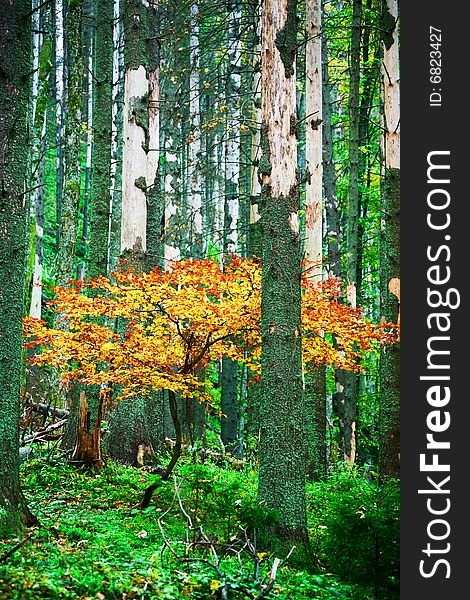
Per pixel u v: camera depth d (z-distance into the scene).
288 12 9.67
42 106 17.59
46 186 34.16
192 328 10.46
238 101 19.41
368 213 24.77
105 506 10.08
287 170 9.46
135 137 13.72
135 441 13.45
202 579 6.43
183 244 25.25
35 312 17.80
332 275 19.27
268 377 9.19
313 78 15.91
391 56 12.56
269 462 8.97
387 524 6.95
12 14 7.86
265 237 9.46
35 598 5.27
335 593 6.95
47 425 15.33
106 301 10.38
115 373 10.62
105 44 14.73
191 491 9.79
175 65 20.17
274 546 8.48
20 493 7.81
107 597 5.69
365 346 11.59
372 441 20.67
